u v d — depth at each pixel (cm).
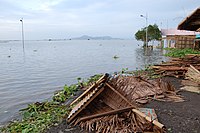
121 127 659
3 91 1520
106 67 2836
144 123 639
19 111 1056
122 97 732
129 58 3994
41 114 929
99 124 688
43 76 2172
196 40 4197
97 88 727
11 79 2022
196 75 1349
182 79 1466
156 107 886
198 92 1108
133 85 1112
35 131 709
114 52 6075
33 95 1391
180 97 1026
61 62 3609
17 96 1373
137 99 969
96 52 6347
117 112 702
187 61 1753
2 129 811
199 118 757
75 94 1284
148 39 7694
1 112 1048
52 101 1162
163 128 600
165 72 1628
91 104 741
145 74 1730
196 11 1249
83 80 1828
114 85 746
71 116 751
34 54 5891
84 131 684
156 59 3575
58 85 1698
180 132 650
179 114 800
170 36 5650
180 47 4975
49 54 5806
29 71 2567
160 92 1083
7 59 4375
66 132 687
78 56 4931
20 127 780
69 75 2222
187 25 1438
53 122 783
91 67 2873
